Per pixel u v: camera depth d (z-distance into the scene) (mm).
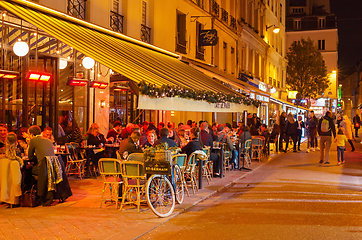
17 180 7043
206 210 7016
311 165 13719
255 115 18969
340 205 7234
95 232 5504
